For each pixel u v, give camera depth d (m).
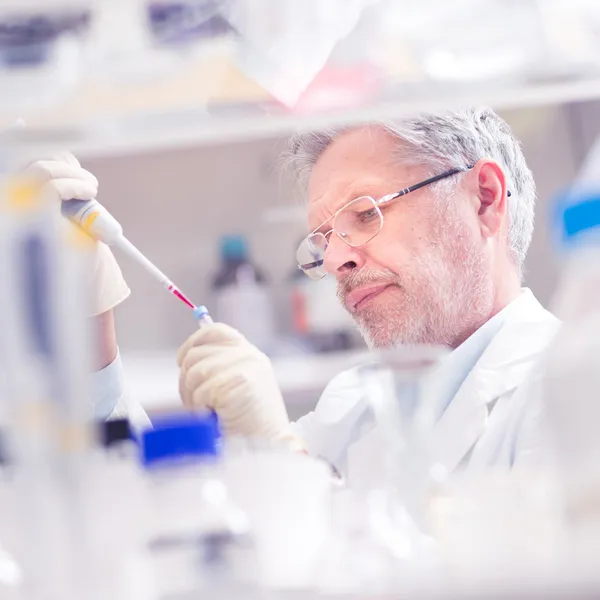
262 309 2.97
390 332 1.63
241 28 0.89
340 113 0.89
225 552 0.75
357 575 0.70
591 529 0.74
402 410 0.92
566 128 2.98
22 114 0.88
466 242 1.62
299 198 1.83
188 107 0.88
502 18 0.90
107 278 1.57
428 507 0.82
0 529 0.76
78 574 0.74
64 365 0.77
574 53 0.89
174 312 3.11
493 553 0.71
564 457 0.76
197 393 1.36
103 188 3.10
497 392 1.40
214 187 3.12
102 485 0.79
